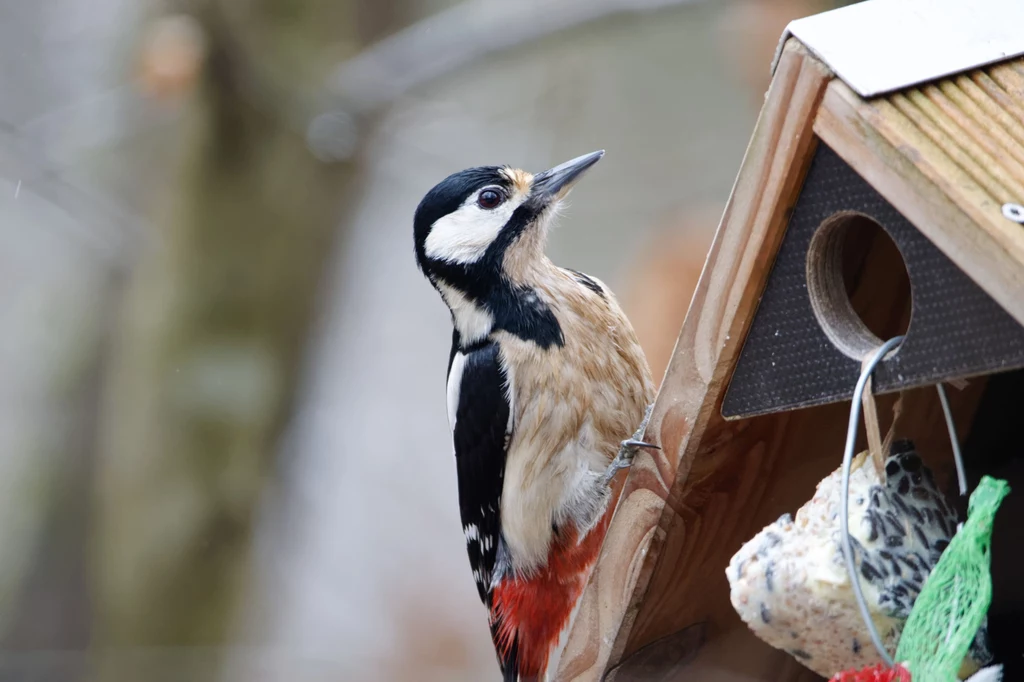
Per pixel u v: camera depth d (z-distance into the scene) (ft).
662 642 19.57
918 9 16.39
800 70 15.75
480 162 43.29
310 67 39.09
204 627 40.70
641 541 18.39
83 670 40.78
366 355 55.21
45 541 49.47
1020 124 14.94
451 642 47.24
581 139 43.73
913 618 14.84
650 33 41.73
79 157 45.75
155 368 40.86
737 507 18.58
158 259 41.29
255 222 40.42
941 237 14.37
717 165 42.34
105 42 45.96
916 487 16.19
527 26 36.88
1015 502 18.94
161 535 40.65
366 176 41.22
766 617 16.49
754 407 16.88
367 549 50.52
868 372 15.39
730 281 16.76
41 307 52.70
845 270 17.54
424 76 37.91
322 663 41.88
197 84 38.75
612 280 41.11
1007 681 18.02
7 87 45.39
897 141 14.74
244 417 40.63
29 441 50.78
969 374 14.56
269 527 42.04
